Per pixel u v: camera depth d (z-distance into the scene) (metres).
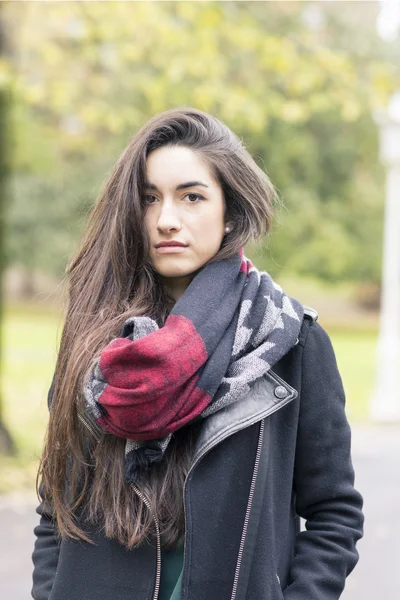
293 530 1.78
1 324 8.38
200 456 1.62
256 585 1.61
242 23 8.69
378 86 9.13
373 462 7.58
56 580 1.68
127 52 8.59
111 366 1.57
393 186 10.63
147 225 1.74
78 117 9.34
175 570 1.65
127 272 1.75
